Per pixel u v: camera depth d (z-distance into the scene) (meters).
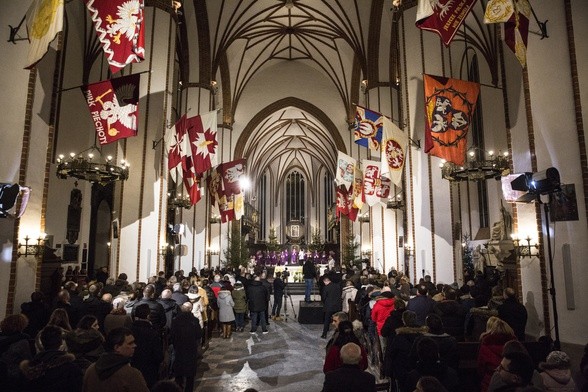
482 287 10.19
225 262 26.38
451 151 9.65
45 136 7.99
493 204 16.05
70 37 15.57
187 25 20.92
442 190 13.38
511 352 3.40
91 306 6.74
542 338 5.52
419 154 13.69
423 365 3.68
